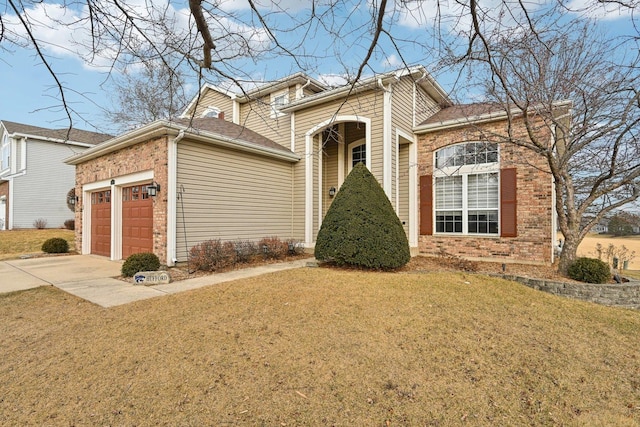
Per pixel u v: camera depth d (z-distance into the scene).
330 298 5.38
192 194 8.80
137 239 9.73
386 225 7.73
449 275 7.07
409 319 4.58
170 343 3.82
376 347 3.79
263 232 10.88
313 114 11.48
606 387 3.16
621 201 7.35
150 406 2.75
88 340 3.94
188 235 8.68
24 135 19.14
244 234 10.23
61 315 4.87
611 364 3.61
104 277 7.68
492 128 9.62
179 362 3.41
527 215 9.12
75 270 8.67
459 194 10.31
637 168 6.77
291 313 4.75
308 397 2.89
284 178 11.75
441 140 10.57
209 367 3.33
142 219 9.52
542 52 6.38
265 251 9.98
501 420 2.66
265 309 4.90
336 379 3.16
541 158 8.91
